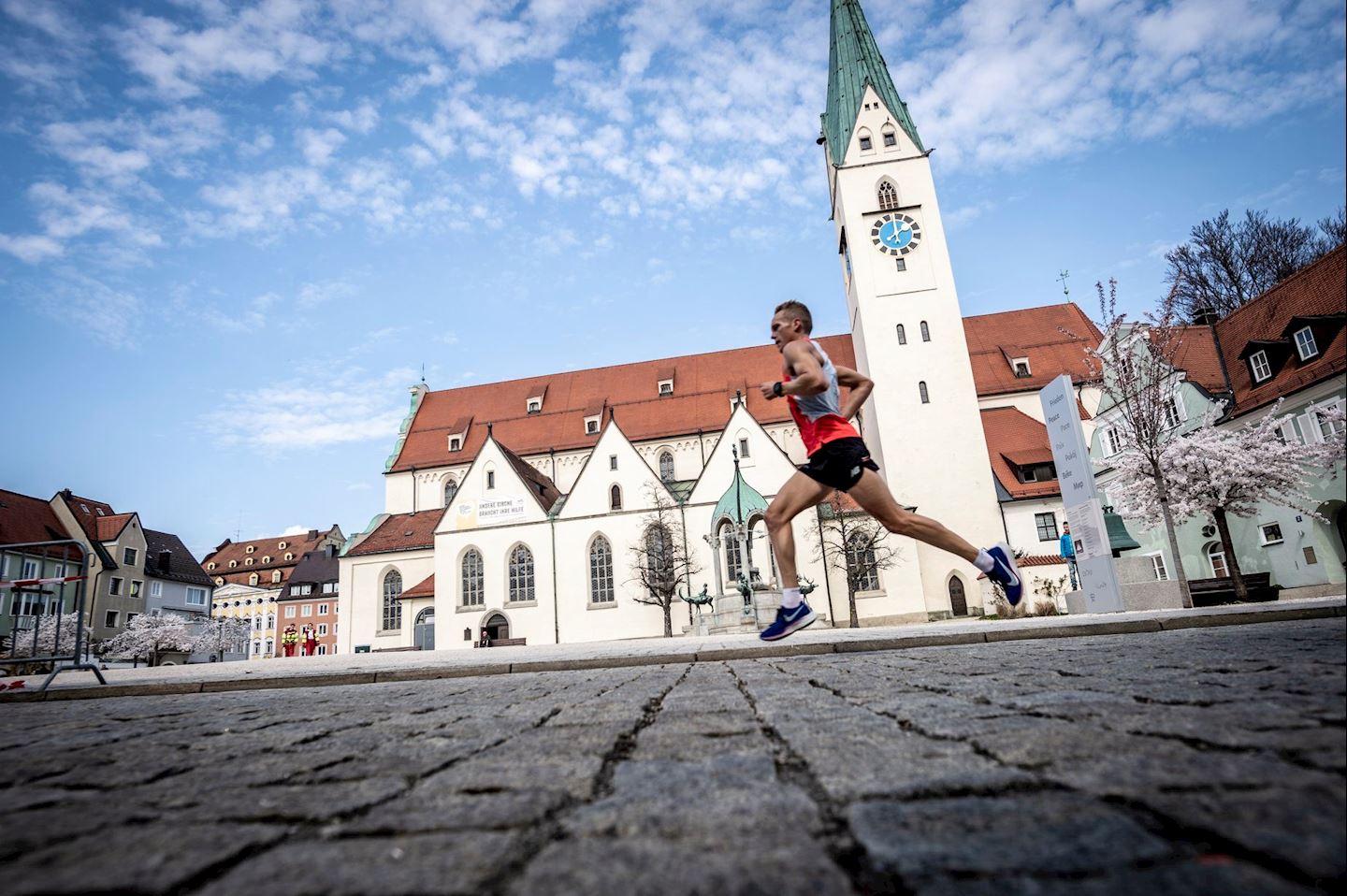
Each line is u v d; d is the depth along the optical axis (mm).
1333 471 5984
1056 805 1998
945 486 46656
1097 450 29734
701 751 3061
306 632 54375
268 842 2041
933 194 50844
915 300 49500
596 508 46438
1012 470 48062
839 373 6672
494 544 46688
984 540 45688
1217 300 41219
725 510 41125
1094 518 18016
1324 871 1478
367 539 53219
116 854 1964
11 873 1822
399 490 57562
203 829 2203
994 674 5379
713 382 59500
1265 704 3242
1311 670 4188
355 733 4246
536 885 1601
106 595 73875
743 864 1672
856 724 3490
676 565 44375
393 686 8320
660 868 1672
